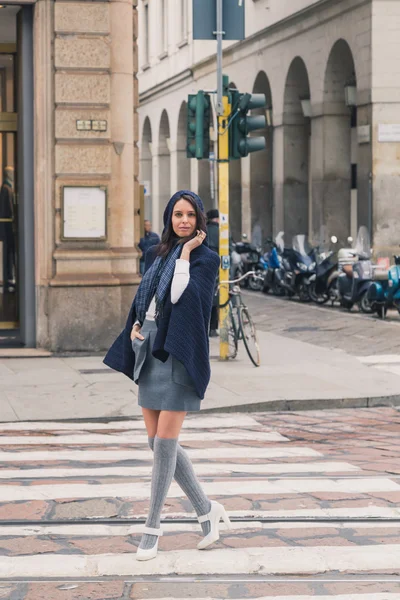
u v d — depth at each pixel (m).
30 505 7.80
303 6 31.88
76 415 11.78
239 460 9.59
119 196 16.84
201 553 6.64
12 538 6.99
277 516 7.49
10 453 9.85
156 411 6.61
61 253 16.59
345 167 31.31
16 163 17.33
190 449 10.12
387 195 27.64
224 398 12.76
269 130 37.19
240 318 15.84
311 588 6.04
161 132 51.81
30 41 16.80
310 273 26.91
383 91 27.47
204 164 45.47
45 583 6.13
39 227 16.75
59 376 14.48
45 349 16.72
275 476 8.84
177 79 47.38
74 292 16.58
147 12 54.22
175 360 6.41
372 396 12.98
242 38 15.85
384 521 7.42
